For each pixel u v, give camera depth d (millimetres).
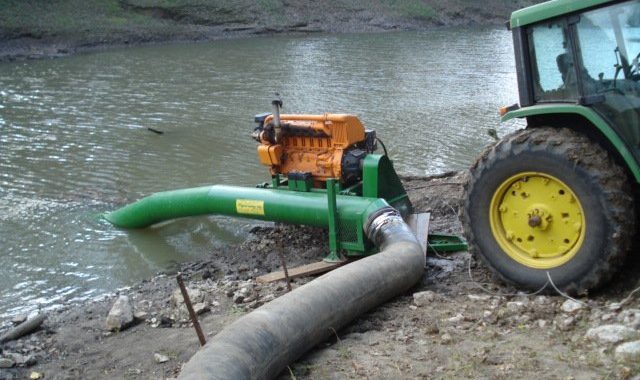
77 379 4516
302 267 6141
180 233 7852
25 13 26422
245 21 31281
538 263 4605
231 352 3607
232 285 6027
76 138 12461
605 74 4414
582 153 4312
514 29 4746
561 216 4508
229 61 22453
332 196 6121
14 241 7676
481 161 4793
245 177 9992
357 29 33906
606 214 4227
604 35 4387
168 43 28156
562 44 4566
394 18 35594
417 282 5273
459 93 16359
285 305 4098
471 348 3941
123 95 16609
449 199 7895
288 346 3881
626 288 4445
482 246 4848
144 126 13328
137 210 7762
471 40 29422
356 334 4348
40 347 5094
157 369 4527
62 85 18078
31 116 14312
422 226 6395
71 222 8273
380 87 17297
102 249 7449
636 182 4527
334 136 6574
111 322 5309
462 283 5164
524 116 4766
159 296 6043
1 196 9250
